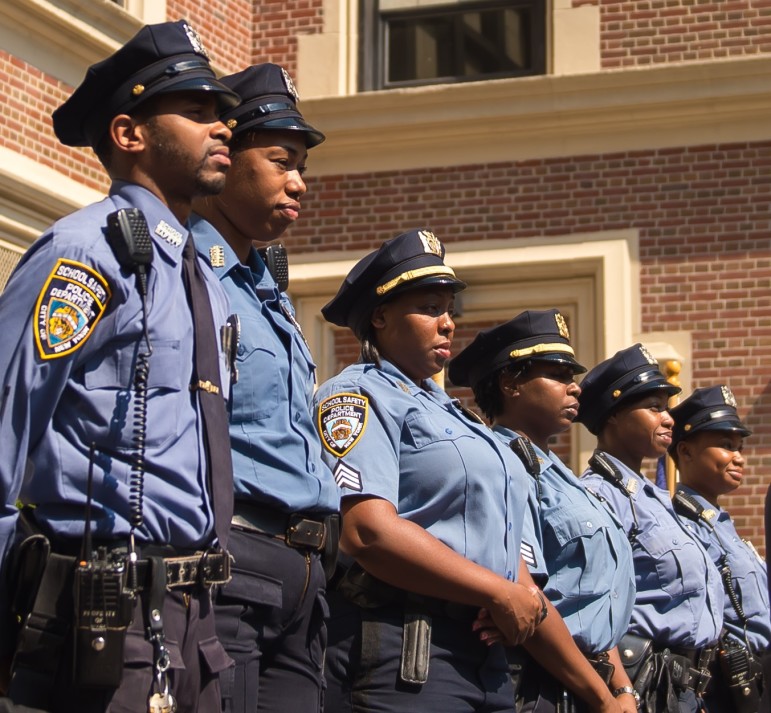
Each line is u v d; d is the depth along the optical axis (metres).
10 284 3.30
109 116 3.58
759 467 10.03
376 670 4.41
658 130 10.54
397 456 4.56
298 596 3.88
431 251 4.82
